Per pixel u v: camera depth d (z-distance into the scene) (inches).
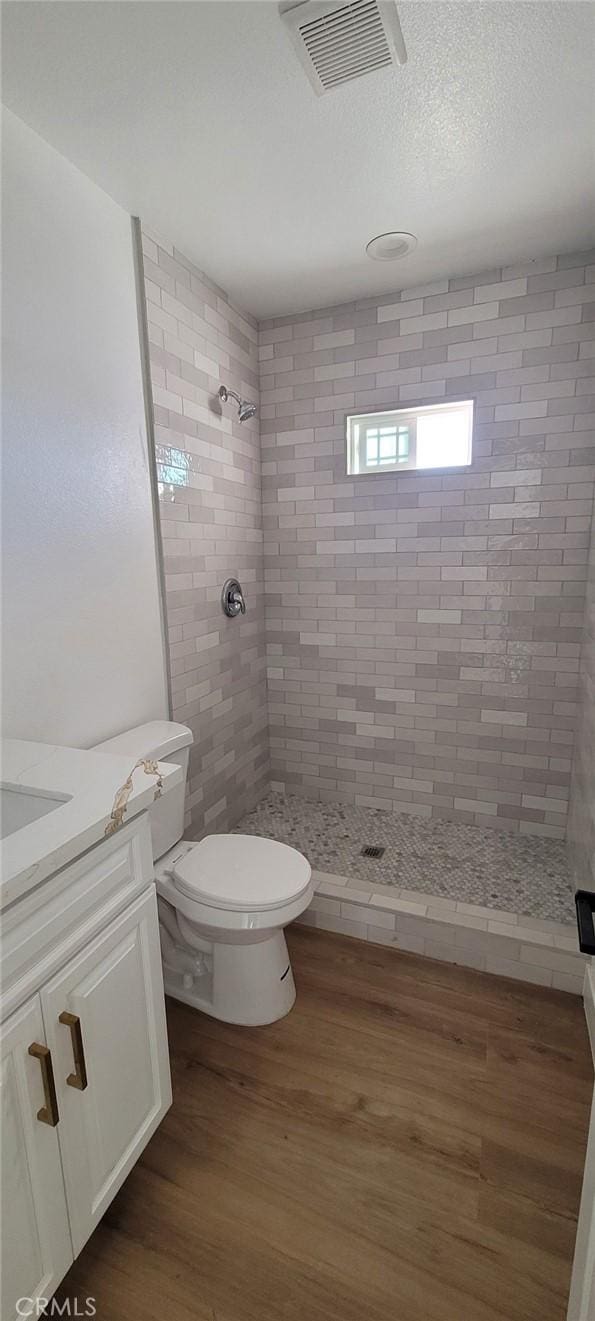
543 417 79.7
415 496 89.2
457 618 90.4
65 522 56.1
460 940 68.3
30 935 31.3
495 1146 47.4
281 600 102.7
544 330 77.4
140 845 41.1
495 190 60.7
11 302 48.7
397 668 96.3
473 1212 42.6
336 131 51.2
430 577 90.9
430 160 55.6
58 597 55.8
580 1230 30.3
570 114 49.3
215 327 81.4
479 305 79.8
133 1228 41.9
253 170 56.5
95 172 56.0
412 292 83.1
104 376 60.3
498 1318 36.7
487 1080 53.4
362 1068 54.9
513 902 72.6
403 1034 58.8
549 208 64.2
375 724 100.0
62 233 53.7
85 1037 35.9
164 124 49.7
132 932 40.7
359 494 92.8
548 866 81.6
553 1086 52.8
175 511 74.2
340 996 64.1
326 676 102.2
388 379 87.0
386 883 77.3
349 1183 44.7
